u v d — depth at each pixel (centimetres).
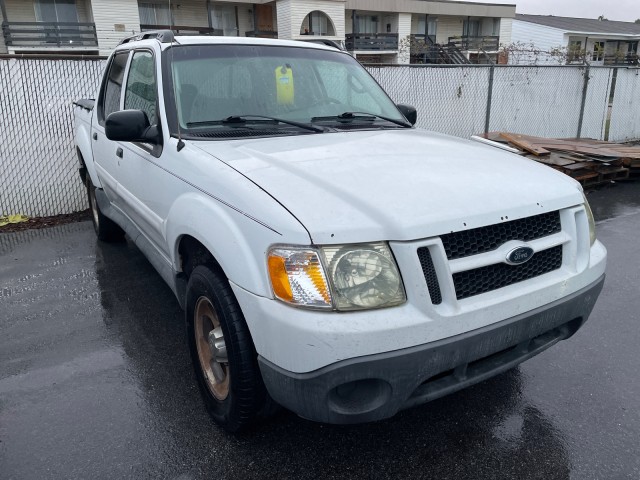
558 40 4150
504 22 4056
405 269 219
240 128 332
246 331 246
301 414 229
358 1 3403
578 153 866
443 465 263
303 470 260
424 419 298
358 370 213
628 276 505
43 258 560
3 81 653
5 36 2345
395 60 3553
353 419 226
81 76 691
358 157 284
